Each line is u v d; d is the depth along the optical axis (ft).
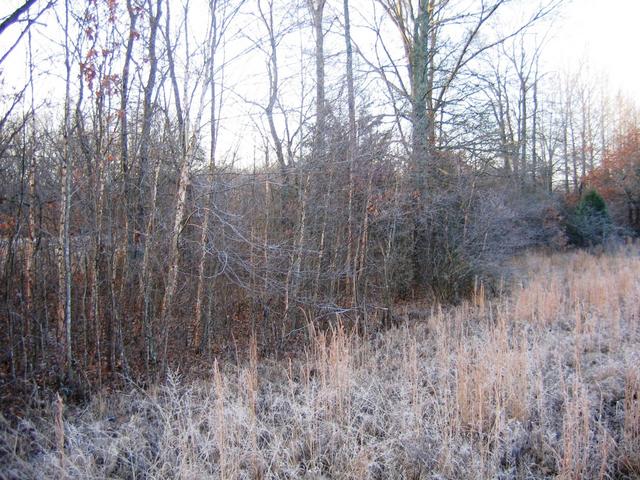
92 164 18.58
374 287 29.73
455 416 14.10
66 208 16.80
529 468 12.00
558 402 15.30
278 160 28.25
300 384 17.26
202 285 22.26
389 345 23.07
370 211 28.17
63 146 18.22
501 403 14.85
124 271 19.56
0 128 16.55
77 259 19.88
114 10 18.58
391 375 18.12
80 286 19.77
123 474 11.92
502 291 35.17
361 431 13.15
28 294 17.44
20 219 18.13
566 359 18.98
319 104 27.94
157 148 21.43
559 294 29.01
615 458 12.34
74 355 18.21
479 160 36.76
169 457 12.25
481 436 12.31
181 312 22.89
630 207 89.30
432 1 42.34
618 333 20.74
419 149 31.94
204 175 22.56
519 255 50.80
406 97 36.24
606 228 70.64
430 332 25.18
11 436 12.48
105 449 12.51
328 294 26.84
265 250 23.24
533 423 13.82
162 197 22.82
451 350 21.30
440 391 15.34
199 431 13.56
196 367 20.58
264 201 25.89
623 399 15.17
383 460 12.46
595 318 23.85
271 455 12.69
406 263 32.99
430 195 31.94
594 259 53.11
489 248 35.27
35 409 14.73
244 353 22.53
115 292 20.29
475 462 11.78
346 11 37.86
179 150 22.72
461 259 33.53
